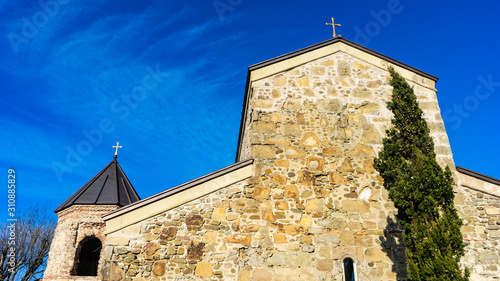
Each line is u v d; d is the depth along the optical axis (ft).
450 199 26.32
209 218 28.09
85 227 47.50
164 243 26.91
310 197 29.96
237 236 27.81
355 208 29.91
